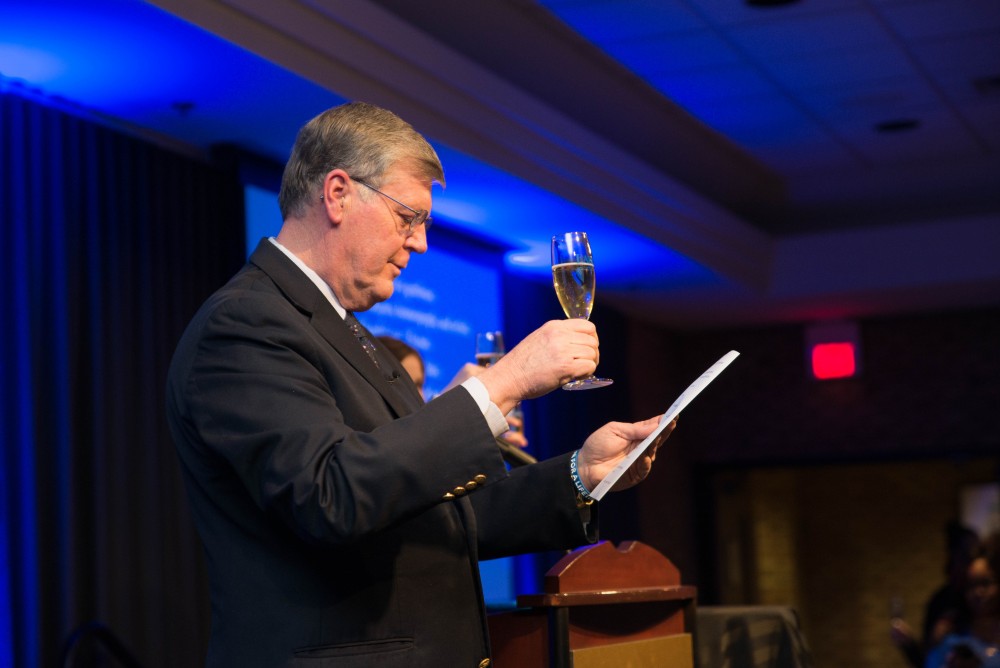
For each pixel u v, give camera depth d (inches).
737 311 348.8
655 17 208.2
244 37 155.9
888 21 213.0
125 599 171.6
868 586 475.8
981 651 204.2
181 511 183.0
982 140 283.6
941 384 353.4
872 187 309.7
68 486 164.2
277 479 57.3
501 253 269.3
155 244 185.5
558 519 73.1
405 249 67.9
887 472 478.3
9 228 163.2
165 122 184.5
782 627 116.6
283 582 60.4
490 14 200.1
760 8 205.8
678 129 262.2
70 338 168.6
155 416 180.2
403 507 57.5
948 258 314.2
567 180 232.2
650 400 359.6
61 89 169.6
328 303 66.2
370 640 60.6
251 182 198.1
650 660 82.2
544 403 291.3
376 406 64.4
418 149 67.6
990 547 210.8
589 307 75.9
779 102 252.7
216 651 60.9
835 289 322.7
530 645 74.3
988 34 219.5
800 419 366.3
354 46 172.4
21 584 157.6
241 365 60.2
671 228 271.9
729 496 407.8
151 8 144.0
